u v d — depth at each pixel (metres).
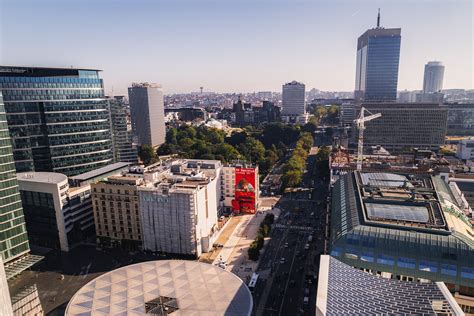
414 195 144.12
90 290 101.19
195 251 167.88
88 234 197.00
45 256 174.50
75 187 196.75
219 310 91.19
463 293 110.31
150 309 91.38
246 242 186.25
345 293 89.81
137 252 177.62
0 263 78.25
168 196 164.88
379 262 118.50
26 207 183.75
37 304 114.50
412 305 88.88
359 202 143.75
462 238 114.94
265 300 134.50
